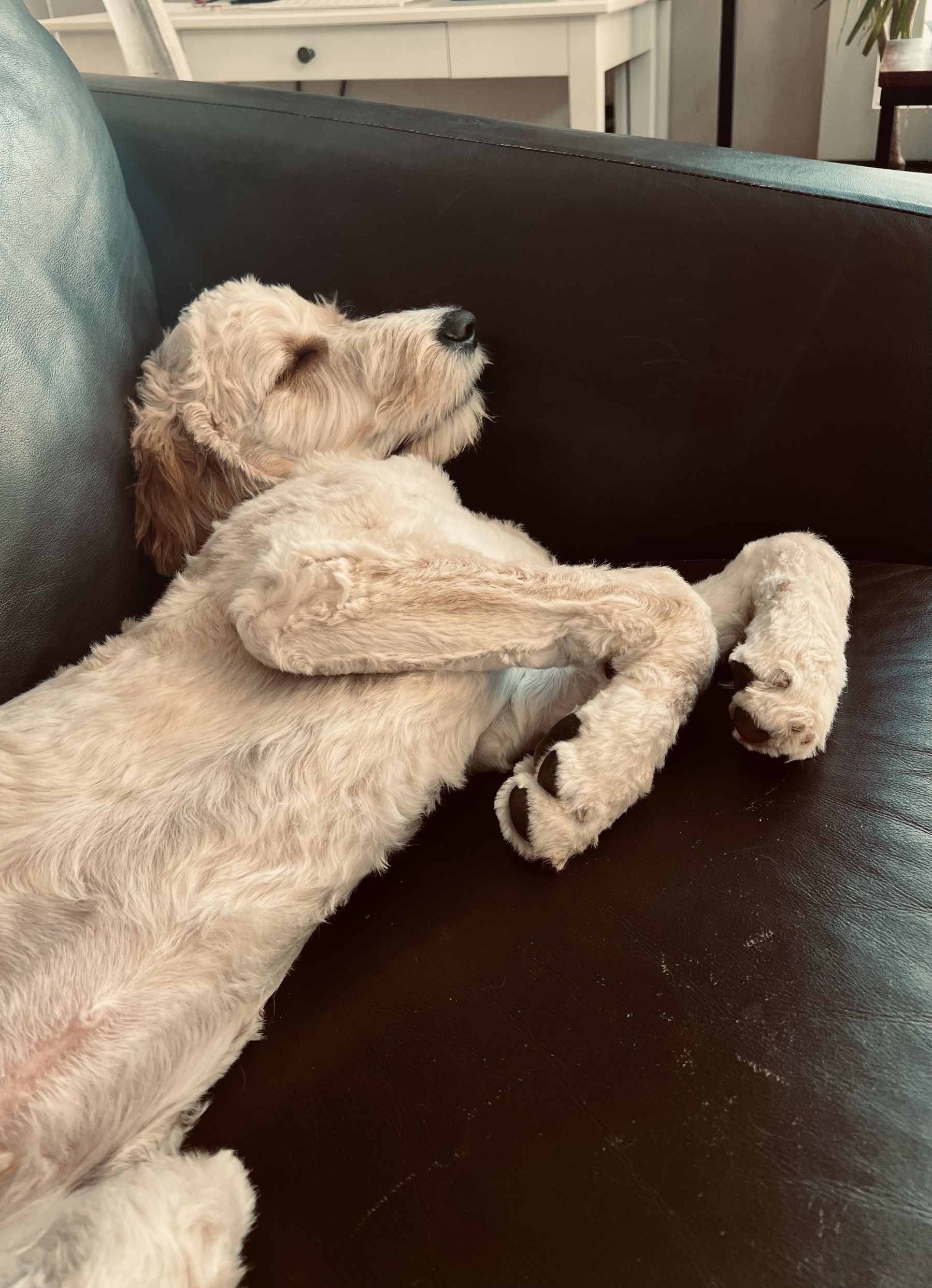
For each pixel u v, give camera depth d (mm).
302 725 1027
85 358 1241
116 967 898
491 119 1439
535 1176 742
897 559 1313
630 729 979
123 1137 875
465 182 1367
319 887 977
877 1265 651
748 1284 658
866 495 1288
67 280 1230
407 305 1473
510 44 2783
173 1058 895
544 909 930
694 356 1297
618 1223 705
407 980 908
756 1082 758
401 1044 854
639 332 1313
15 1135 833
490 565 1081
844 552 1343
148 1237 725
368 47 2914
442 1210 740
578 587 1065
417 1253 722
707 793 1003
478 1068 818
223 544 1218
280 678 1072
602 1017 825
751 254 1232
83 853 933
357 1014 896
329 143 1441
